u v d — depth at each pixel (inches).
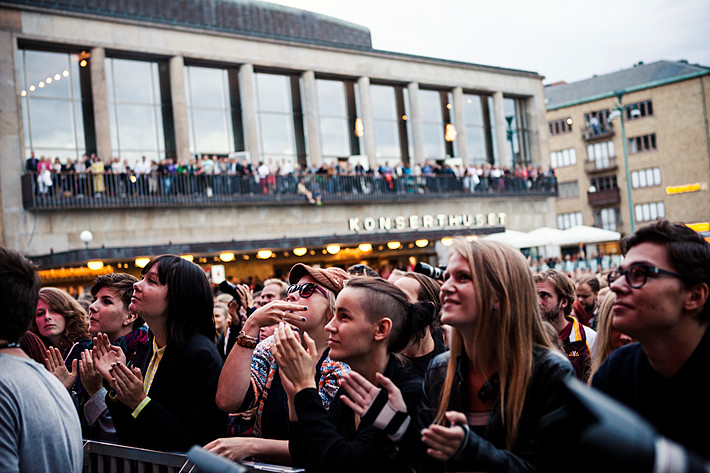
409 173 1339.8
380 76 1362.0
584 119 2471.7
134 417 136.3
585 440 48.4
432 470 100.8
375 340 116.6
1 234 949.8
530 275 99.7
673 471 42.3
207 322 154.4
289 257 1264.8
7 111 965.2
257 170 1155.3
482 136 1551.4
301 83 1295.5
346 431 120.4
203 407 143.4
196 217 1107.9
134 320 196.9
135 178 1023.6
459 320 98.6
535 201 1556.3
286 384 114.0
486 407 100.1
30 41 1006.4
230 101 1208.2
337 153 1332.4
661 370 93.5
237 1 1334.9
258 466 120.3
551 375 92.2
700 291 90.4
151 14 1210.0
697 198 2265.0
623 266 93.9
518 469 87.7
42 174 951.0
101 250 871.7
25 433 105.3
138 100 1110.4
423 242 1222.9
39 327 210.5
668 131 2316.7
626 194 2391.7
